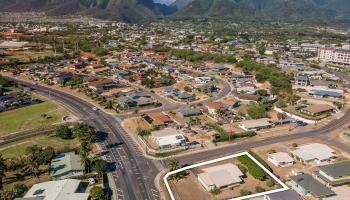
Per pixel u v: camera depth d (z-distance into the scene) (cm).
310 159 12550
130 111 18962
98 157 13088
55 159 12394
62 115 18350
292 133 15612
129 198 10325
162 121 16625
